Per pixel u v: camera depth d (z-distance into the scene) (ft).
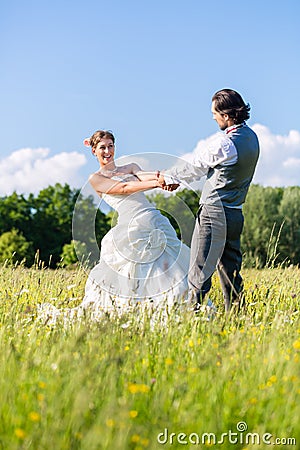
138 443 8.82
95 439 8.35
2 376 10.37
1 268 24.04
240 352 12.09
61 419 9.05
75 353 11.16
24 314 16.78
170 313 15.70
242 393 10.18
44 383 9.96
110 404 9.04
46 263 151.43
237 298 19.13
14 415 9.23
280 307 18.62
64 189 157.99
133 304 18.78
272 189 123.85
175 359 12.03
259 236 116.88
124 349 12.56
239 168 18.85
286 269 23.18
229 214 19.08
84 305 19.22
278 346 12.62
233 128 19.20
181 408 9.61
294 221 117.29
